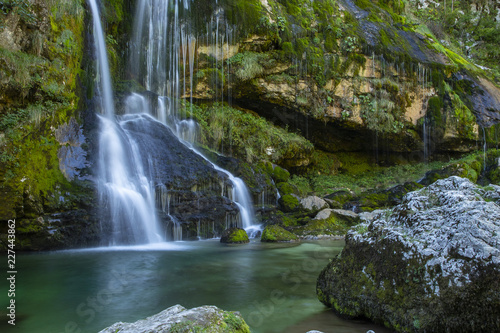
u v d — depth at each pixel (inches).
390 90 742.5
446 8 1251.8
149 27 602.2
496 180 710.5
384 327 138.0
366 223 169.8
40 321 160.6
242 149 634.2
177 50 619.8
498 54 1115.3
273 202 542.3
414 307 126.1
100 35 497.7
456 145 792.9
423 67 765.9
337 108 714.2
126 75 574.9
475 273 115.7
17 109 331.6
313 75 686.5
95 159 374.0
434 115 768.3
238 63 632.4
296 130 757.9
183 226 402.0
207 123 623.2
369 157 839.1
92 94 443.5
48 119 347.6
